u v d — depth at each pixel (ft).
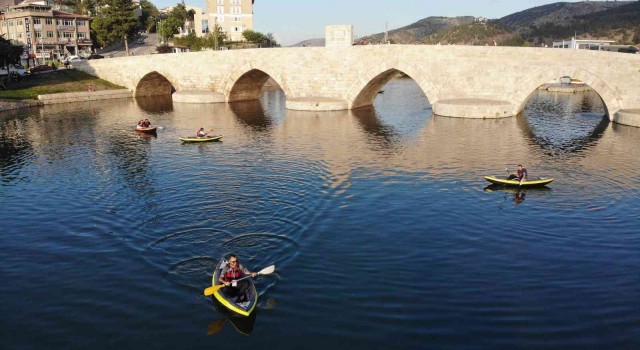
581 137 152.87
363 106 232.12
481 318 53.26
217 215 84.02
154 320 53.42
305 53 224.12
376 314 53.98
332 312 54.44
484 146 140.26
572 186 100.53
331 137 155.94
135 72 289.12
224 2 449.06
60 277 63.26
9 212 87.20
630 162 120.57
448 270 64.08
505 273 63.41
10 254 70.08
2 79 266.36
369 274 63.05
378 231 76.95
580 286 60.08
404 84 373.61
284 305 55.83
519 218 82.43
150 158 127.44
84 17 418.10
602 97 176.76
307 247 70.95
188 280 61.77
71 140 154.81
